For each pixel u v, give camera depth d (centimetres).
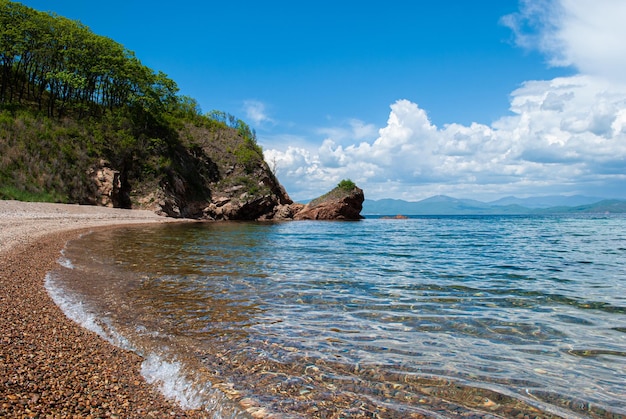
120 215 4547
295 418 409
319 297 966
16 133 4572
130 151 5766
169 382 490
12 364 479
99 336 645
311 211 7369
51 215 3478
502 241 2803
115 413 402
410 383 492
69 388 443
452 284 1150
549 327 733
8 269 1094
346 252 2011
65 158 4825
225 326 720
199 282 1120
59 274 1134
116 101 6775
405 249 2197
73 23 6131
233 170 7225
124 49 6600
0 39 5156
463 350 610
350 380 500
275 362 556
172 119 7294
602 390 473
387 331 704
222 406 432
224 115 8638
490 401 446
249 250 2019
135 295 941
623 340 662
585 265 1572
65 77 5331
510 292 1041
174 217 5769
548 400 449
